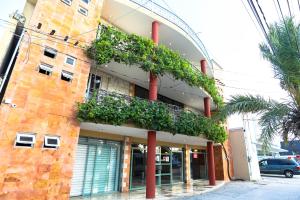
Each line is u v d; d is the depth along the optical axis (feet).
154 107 33.19
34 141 23.12
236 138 62.95
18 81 23.57
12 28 28.53
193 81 41.19
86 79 29.30
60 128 25.43
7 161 21.09
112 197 31.04
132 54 32.27
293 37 24.50
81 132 32.63
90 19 31.48
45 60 25.99
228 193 36.88
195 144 55.11
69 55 28.27
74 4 30.22
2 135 21.35
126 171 37.17
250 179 57.41
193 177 55.26
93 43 30.22
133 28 43.01
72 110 26.99
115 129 32.91
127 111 29.96
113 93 31.76
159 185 44.04
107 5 36.52
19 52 24.53
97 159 34.19
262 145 25.31
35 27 25.95
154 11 40.24
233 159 61.98
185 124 37.14
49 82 25.77
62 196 23.85
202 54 52.49
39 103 24.45
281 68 25.88
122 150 37.86
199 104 57.06
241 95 27.86
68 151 25.46
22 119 22.90
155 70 34.63
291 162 66.59
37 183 22.44
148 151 32.96
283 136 26.23
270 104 26.40
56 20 27.89
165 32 43.96
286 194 35.81
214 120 30.30
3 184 20.42
